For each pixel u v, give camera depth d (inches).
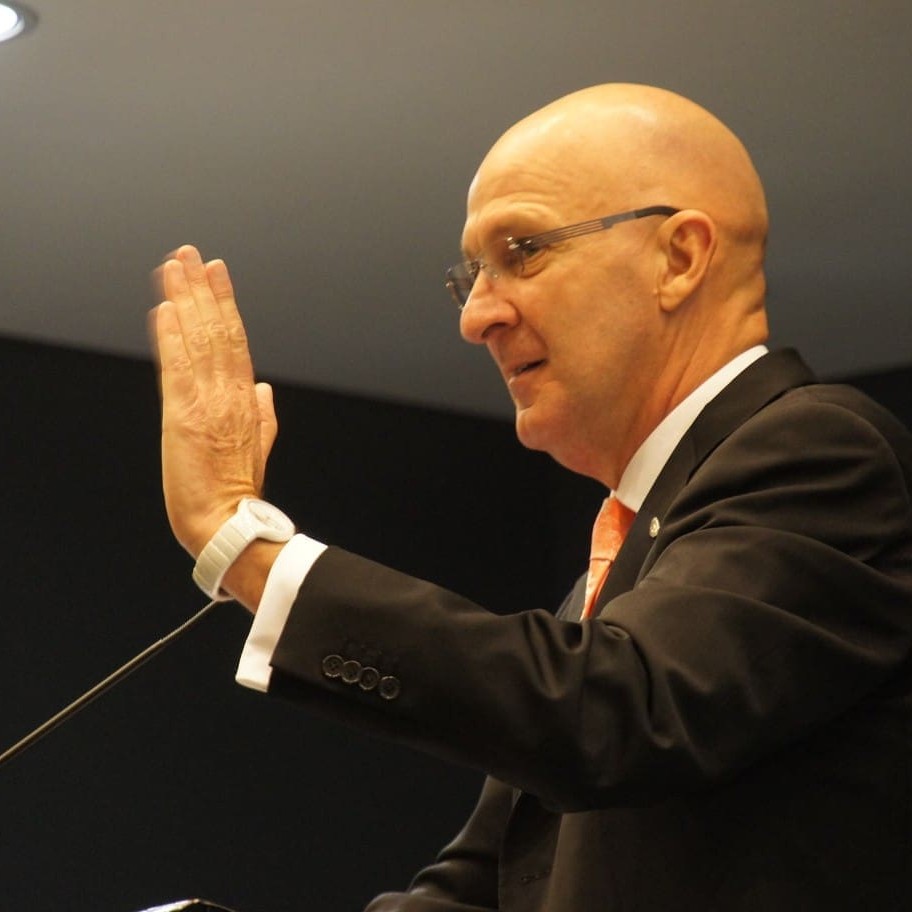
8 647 788.6
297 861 857.5
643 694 196.2
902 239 692.1
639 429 255.8
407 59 531.2
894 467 219.5
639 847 216.5
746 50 525.3
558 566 999.0
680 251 252.8
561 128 255.6
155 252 703.7
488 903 279.3
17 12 500.4
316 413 914.7
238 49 525.0
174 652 837.8
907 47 523.5
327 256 711.7
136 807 810.8
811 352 849.5
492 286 254.7
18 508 803.4
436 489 957.2
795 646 204.1
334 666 198.7
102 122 579.2
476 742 195.6
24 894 772.0
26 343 819.4
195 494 213.5
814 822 213.8
